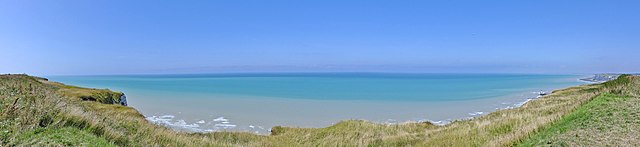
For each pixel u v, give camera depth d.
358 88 122.12
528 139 12.53
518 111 26.77
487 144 13.70
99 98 35.19
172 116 46.34
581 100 20.97
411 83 165.50
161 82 187.38
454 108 57.25
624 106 14.40
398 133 22.78
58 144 7.91
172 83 172.38
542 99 37.53
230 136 20.89
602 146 9.40
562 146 10.12
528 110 25.64
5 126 8.20
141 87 128.12
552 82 173.25
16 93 13.88
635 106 14.07
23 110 9.80
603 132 10.83
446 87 127.44
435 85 143.62
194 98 77.38
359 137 21.47
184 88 122.69
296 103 66.62
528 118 18.36
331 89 116.31
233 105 62.16
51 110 10.50
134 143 10.93
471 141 15.87
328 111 53.84
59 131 9.05
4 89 14.75
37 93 15.38
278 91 105.06
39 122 9.23
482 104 63.78
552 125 13.90
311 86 137.38
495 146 13.10
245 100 72.94
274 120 43.47
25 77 38.31
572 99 26.89
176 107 57.97
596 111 14.34
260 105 62.53
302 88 122.38
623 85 23.64
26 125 8.69
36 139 7.85
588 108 15.48
